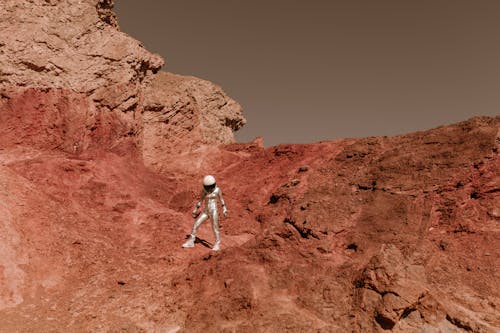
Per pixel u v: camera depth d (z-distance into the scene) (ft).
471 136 42.06
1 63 51.98
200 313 26.86
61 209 39.73
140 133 62.28
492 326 24.70
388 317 24.14
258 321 25.44
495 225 33.09
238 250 33.68
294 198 47.83
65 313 26.91
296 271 29.63
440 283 28.84
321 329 24.29
